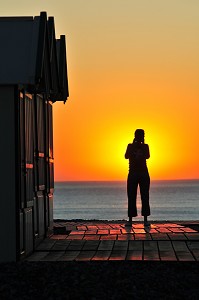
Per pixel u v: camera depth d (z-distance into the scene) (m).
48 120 14.96
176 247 12.88
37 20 11.77
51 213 15.41
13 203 11.58
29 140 12.55
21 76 11.31
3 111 11.48
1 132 11.51
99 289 9.53
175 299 9.12
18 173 11.56
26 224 12.24
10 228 11.59
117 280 10.07
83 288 9.58
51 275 10.31
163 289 9.66
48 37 12.59
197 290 9.66
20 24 11.77
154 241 13.66
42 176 14.07
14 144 11.51
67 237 14.60
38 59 11.40
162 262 11.41
